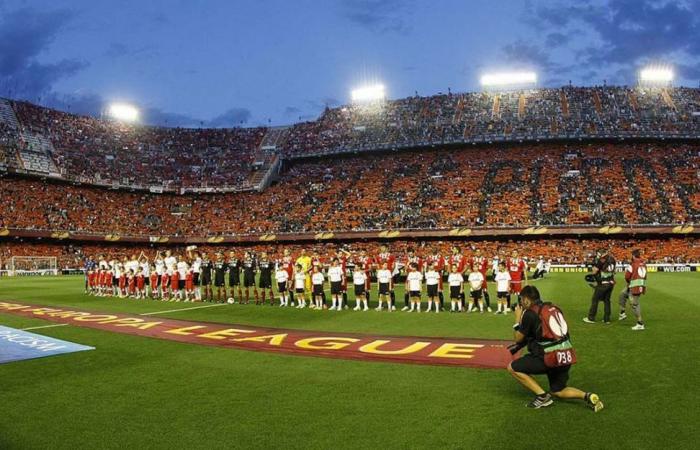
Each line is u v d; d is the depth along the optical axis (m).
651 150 67.31
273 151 83.00
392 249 61.06
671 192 59.69
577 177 64.00
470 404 8.62
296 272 23.98
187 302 26.14
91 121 82.94
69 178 69.56
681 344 13.06
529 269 45.62
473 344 13.88
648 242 55.78
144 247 69.81
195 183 77.38
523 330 8.44
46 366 11.84
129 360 12.38
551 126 69.81
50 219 64.62
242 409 8.52
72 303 26.06
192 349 13.62
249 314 20.98
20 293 32.31
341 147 77.50
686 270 51.12
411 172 71.94
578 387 9.47
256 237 67.38
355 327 17.17
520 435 7.21
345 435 7.32
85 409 8.67
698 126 67.06
